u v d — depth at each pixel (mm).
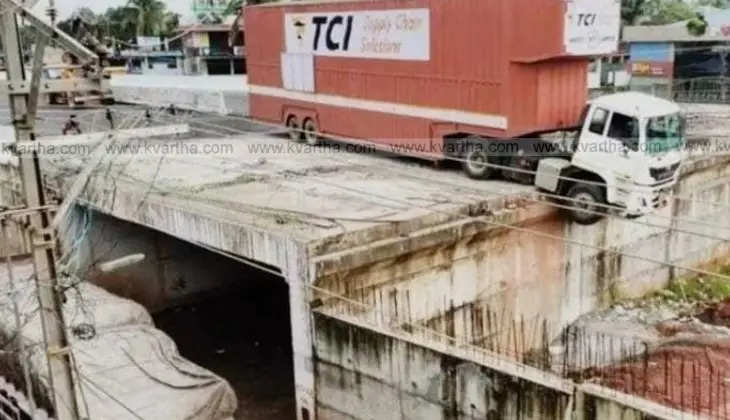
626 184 16562
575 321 19188
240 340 20703
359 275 14672
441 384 11984
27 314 12547
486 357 11867
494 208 17156
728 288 21438
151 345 14523
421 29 19562
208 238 16281
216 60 49438
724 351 17453
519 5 17234
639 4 49344
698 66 38688
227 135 26953
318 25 22844
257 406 16891
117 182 19203
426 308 16078
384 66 20938
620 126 16594
